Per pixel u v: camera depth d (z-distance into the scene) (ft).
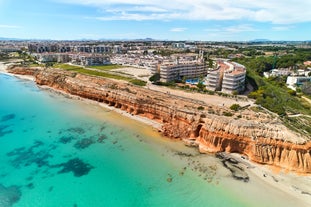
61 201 143.95
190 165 183.11
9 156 193.06
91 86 377.30
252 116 224.74
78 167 179.52
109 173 172.55
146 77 462.19
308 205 143.95
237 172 174.91
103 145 215.10
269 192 154.51
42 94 407.03
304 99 343.05
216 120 213.46
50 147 209.87
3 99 365.61
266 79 457.68
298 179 166.91
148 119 282.36
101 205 141.59
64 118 285.02
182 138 228.84
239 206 142.10
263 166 182.50
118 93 329.93
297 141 176.24
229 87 350.02
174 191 153.89
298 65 577.02
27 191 151.84
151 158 193.26
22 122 268.21
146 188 156.76
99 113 305.53
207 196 149.69
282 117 229.45
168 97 302.66
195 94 335.88
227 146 203.51
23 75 570.87
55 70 510.99
